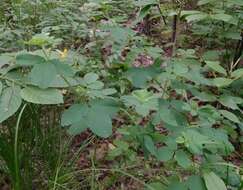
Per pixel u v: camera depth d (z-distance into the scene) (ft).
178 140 4.49
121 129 5.86
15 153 5.10
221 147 4.87
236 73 6.86
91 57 8.83
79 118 4.40
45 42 4.73
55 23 10.15
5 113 4.28
